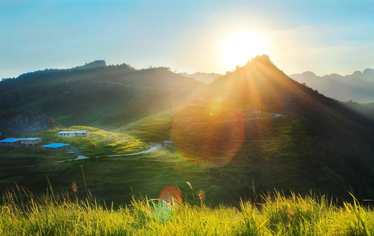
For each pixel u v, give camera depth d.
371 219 5.43
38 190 55.41
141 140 123.81
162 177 70.19
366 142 133.38
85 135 115.25
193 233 5.10
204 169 77.44
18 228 6.10
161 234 5.30
